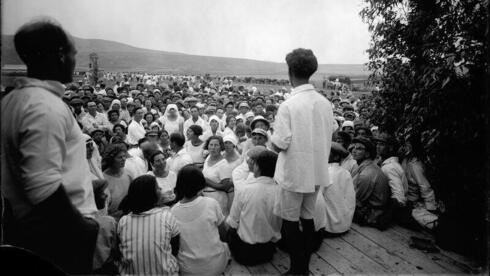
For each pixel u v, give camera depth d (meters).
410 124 3.90
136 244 2.65
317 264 3.22
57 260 1.69
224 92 21.50
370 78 4.90
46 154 1.49
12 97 1.56
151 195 2.78
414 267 3.13
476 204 3.27
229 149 4.55
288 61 2.82
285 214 2.84
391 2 4.23
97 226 1.84
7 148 1.55
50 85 1.62
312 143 2.71
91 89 13.13
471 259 3.24
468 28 3.32
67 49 1.71
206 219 2.96
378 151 4.64
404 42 4.23
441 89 3.36
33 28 1.58
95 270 2.66
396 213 4.12
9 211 1.60
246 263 3.26
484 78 3.16
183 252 2.92
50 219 1.60
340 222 3.78
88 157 3.83
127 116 11.06
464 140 3.33
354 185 4.26
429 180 3.99
